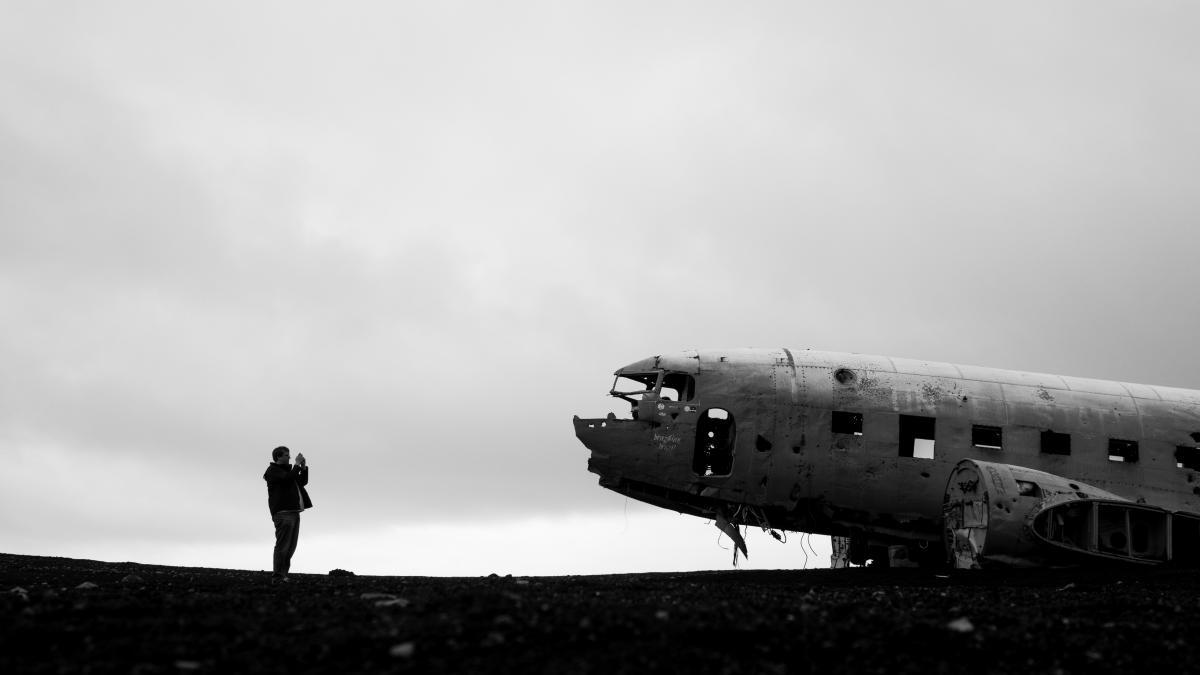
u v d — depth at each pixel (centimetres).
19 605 946
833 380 2297
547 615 902
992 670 789
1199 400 2491
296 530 1540
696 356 2319
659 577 1822
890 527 2273
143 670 684
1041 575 1850
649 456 2234
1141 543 2019
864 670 766
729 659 764
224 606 991
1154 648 881
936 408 2303
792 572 1973
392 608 966
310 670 700
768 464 2228
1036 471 2014
